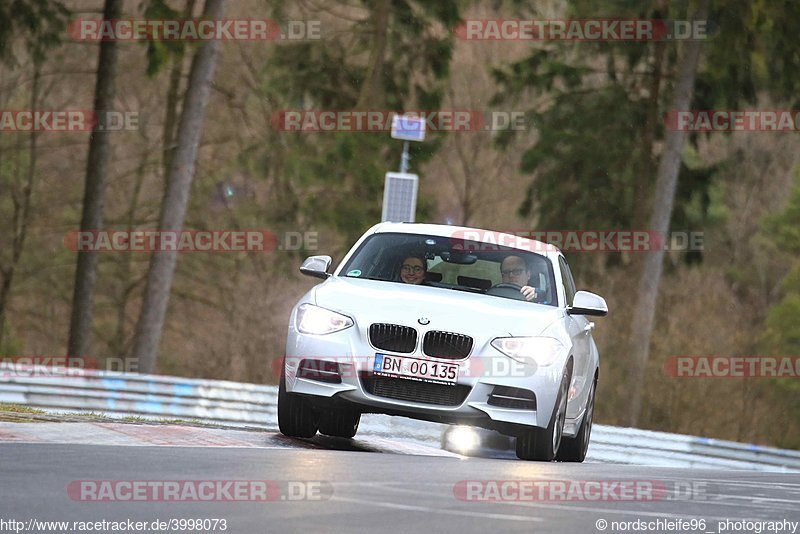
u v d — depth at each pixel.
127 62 128.88
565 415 32.41
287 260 121.12
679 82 112.00
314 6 134.00
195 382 63.25
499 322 30.64
